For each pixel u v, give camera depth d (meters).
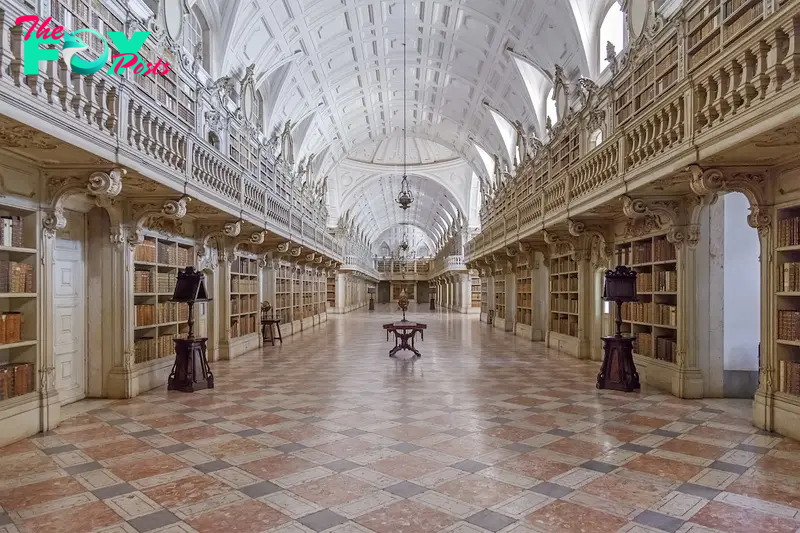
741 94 4.45
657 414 6.39
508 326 20.11
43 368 5.73
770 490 3.91
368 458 4.66
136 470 4.37
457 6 15.38
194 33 11.17
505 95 18.39
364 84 20.72
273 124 16.89
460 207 34.91
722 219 7.51
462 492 3.85
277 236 13.79
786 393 5.52
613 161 7.62
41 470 4.39
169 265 9.08
